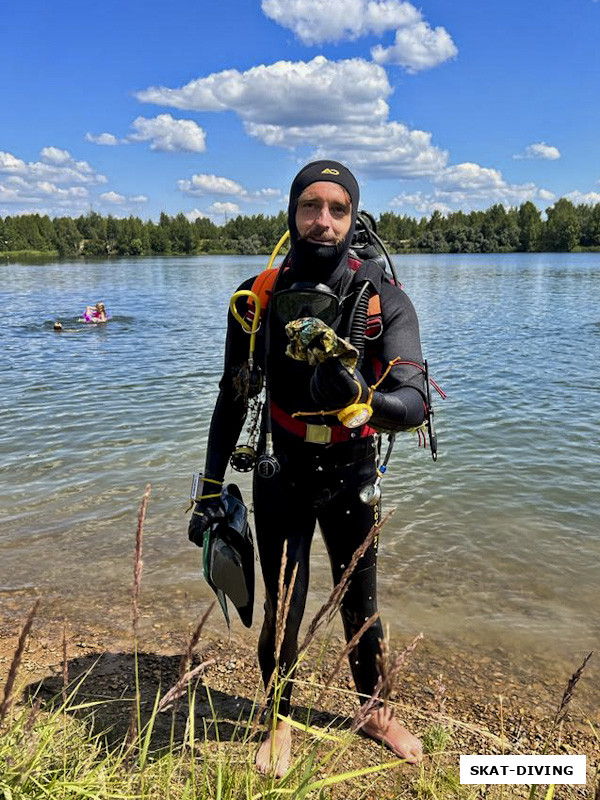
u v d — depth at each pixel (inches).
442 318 739.4
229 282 1598.2
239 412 95.3
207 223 6112.2
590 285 1334.9
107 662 117.6
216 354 496.1
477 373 406.0
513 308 849.5
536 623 135.3
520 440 262.1
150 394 352.2
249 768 74.1
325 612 62.5
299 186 83.4
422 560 163.2
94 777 71.2
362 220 93.2
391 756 93.0
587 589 149.3
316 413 77.7
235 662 119.5
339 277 84.4
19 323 738.2
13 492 208.2
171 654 121.4
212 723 99.7
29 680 109.4
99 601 142.0
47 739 74.9
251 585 89.1
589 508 195.3
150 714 101.3
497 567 159.6
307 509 89.8
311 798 75.6
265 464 86.7
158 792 74.5
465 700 109.6
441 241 5251.0
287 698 92.3
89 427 284.8
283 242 90.2
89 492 208.2
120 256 5118.1
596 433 270.4
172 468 230.7
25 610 137.9
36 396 349.4
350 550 91.4
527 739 99.3
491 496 204.4
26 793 68.2
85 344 565.3
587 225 5167.3
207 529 88.5
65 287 1440.7
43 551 166.7
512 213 5733.3
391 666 57.9
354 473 88.8
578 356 467.8
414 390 78.7
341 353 67.5
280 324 85.4
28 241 5029.5
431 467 231.1
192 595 145.4
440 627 133.6
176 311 874.8
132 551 166.7
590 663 121.3
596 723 104.0
